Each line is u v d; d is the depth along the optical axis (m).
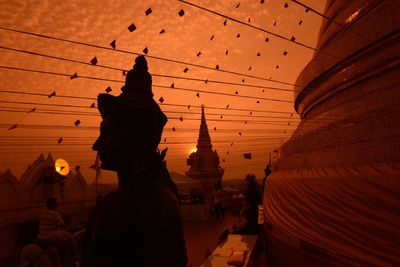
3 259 7.84
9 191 8.52
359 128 3.13
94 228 1.44
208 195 18.08
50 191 9.94
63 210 10.58
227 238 6.36
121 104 1.48
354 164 3.12
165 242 1.38
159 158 1.58
